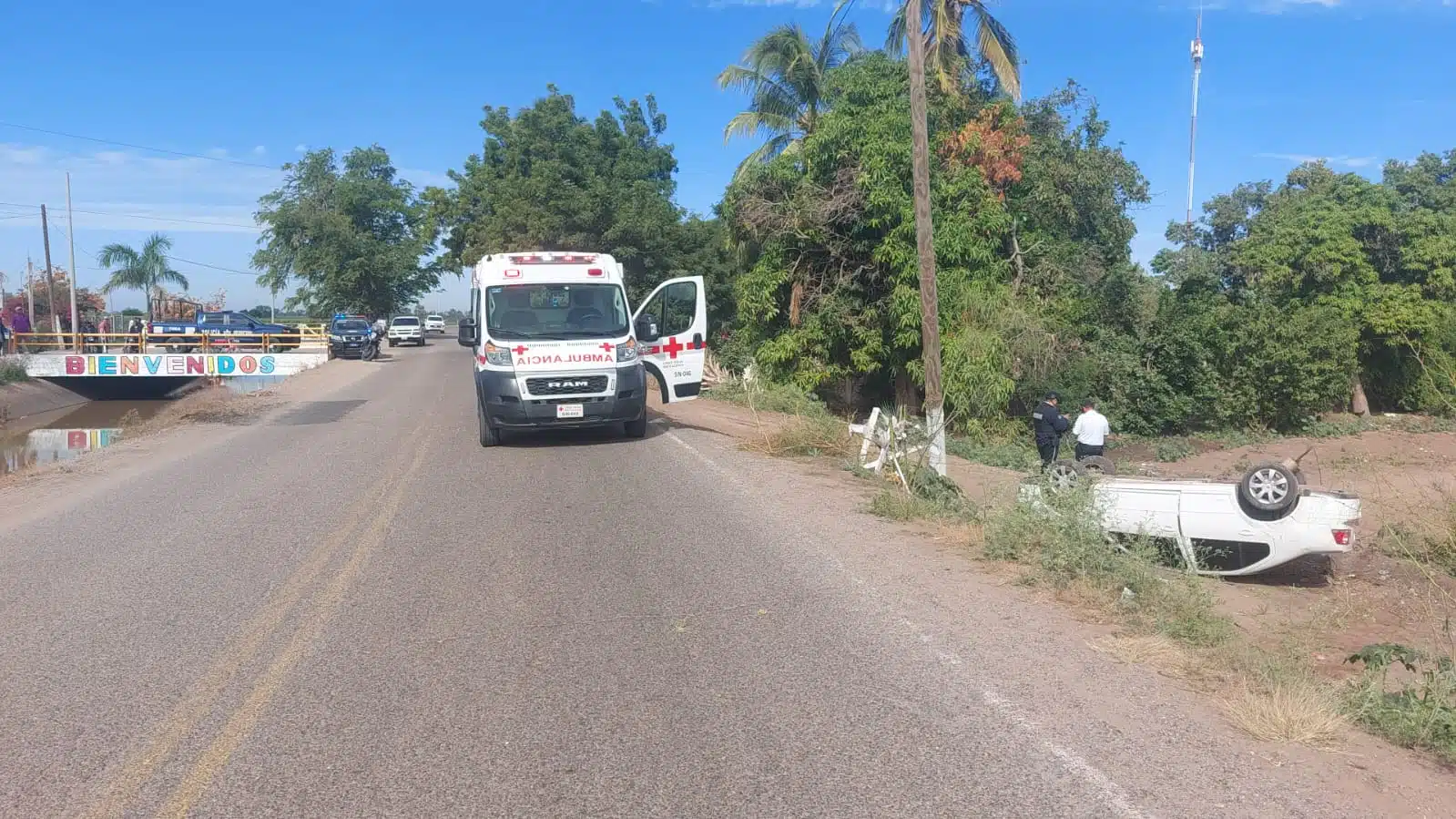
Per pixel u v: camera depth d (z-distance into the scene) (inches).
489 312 543.5
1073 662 217.6
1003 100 1022.4
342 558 309.9
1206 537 385.1
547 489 427.8
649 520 365.4
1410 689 198.7
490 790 160.1
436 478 456.4
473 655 222.7
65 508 403.2
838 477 465.1
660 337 620.7
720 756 171.6
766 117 1129.4
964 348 850.1
